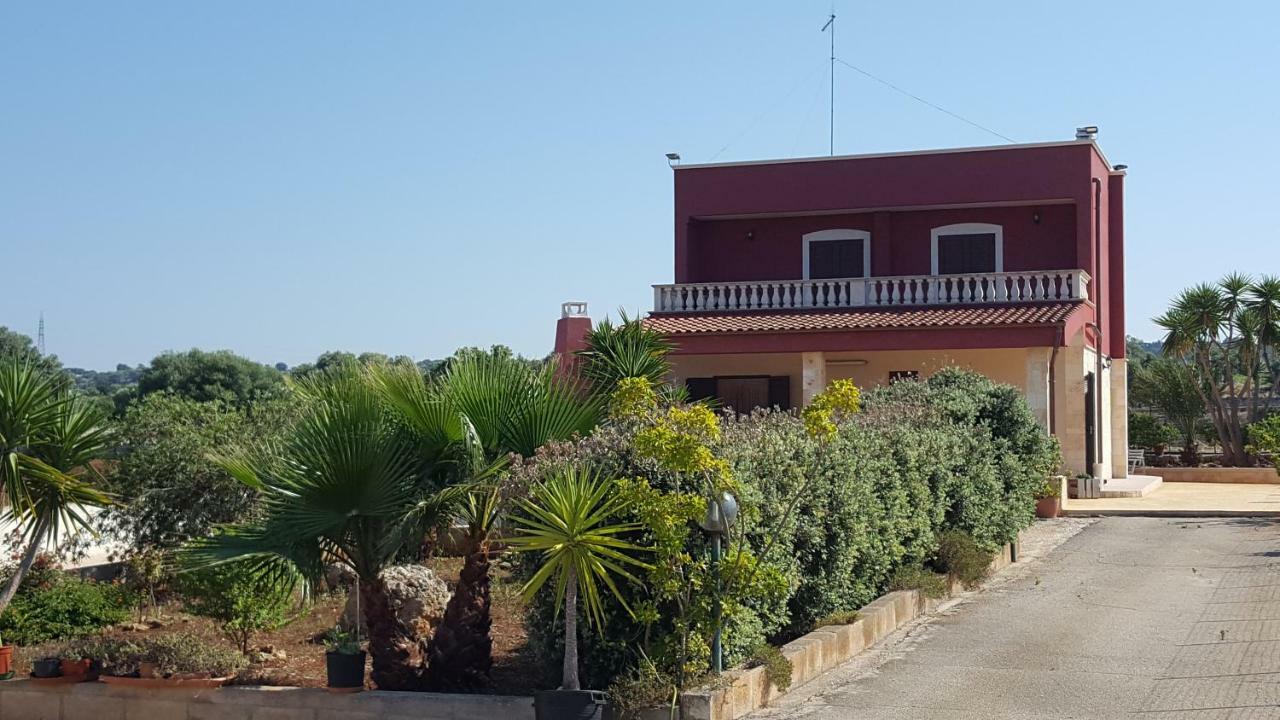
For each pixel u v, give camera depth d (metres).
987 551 17.33
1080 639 12.42
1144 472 38.56
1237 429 41.38
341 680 9.85
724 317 30.77
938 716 9.50
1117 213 35.44
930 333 27.66
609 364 17.39
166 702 10.41
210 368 49.28
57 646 12.83
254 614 12.02
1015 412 20.27
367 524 10.11
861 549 12.86
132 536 15.92
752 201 33.88
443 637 10.20
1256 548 19.62
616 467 9.80
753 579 9.58
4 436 12.06
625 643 9.77
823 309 30.59
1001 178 31.95
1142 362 54.94
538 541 9.04
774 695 10.06
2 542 15.86
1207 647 11.87
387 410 10.30
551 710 8.84
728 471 9.47
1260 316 41.28
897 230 33.62
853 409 10.17
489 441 10.36
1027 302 29.33
